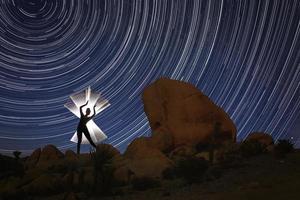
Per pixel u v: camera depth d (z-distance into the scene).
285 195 8.29
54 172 14.66
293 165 12.17
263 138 17.34
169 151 17.23
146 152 15.55
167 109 18.61
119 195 11.30
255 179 10.80
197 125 17.88
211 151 14.09
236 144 16.19
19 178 14.05
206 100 18.81
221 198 8.89
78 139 14.13
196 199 9.23
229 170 12.73
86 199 11.04
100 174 11.77
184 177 12.22
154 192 11.10
